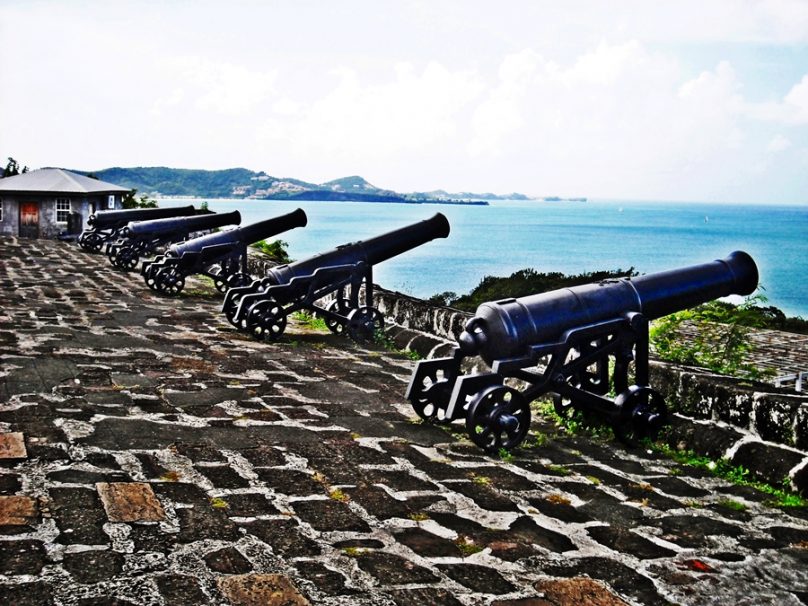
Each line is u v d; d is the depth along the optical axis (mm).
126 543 4098
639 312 6953
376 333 11141
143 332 10820
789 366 9742
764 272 96875
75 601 3480
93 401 6914
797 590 4203
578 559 4395
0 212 31656
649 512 5219
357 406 7457
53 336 10047
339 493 5090
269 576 3850
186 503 4703
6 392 7035
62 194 31844
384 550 4285
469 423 6176
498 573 4133
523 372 6574
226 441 6008
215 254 15625
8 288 14891
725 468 6188
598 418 7078
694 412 6770
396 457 5953
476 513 4961
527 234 178000
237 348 10078
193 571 3848
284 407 7207
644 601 3959
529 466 6020
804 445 5910
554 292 6840
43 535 4117
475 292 20828
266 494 4965
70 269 19266
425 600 3758
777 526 5109
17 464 5160
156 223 19844
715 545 4734
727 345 8156
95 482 4918
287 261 19453
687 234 194625
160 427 6254
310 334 11508
